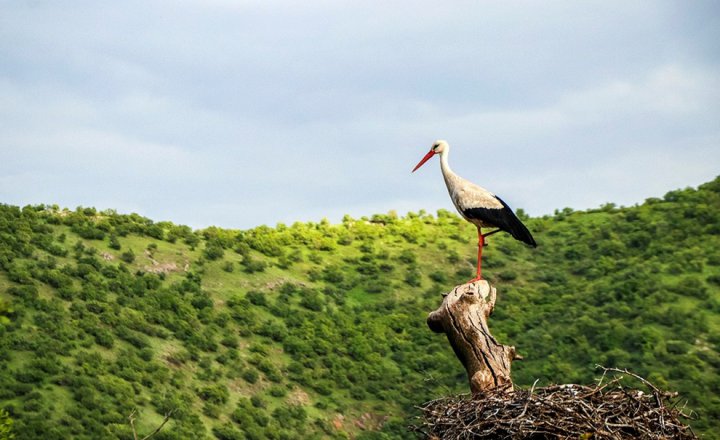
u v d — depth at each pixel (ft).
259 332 202.69
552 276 236.84
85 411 142.41
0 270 184.75
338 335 209.97
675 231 242.58
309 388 184.85
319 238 266.36
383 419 177.37
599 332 182.60
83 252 207.72
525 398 32.09
